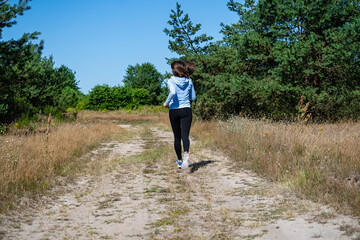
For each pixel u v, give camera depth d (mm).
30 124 12430
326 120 12391
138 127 17766
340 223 2760
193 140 10086
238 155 6375
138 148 8664
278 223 2877
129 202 3787
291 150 5875
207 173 5316
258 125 8680
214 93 15625
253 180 4734
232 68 15250
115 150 8266
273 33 12883
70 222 3115
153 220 3133
